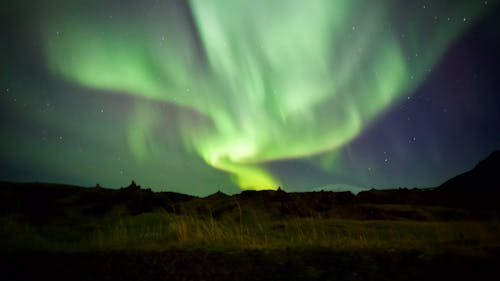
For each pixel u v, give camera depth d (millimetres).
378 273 4871
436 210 18188
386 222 13484
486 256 5559
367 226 11906
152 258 5973
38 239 7734
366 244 6871
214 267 5348
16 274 5195
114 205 16016
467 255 5633
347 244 6957
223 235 8125
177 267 5395
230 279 4773
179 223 9078
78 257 6156
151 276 4980
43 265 5648
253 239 7652
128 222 11367
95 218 13078
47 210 14266
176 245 7109
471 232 8312
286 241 7652
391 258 5551
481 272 4820
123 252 6480
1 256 6270
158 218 11516
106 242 7961
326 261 5488
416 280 4578
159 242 7770
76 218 13016
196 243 7328
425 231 10180
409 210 18188
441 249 6105
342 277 4746
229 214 16125
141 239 8281
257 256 5914
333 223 12766
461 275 4723
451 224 11508
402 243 7027
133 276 5004
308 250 6258
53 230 9664
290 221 13539
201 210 17031
